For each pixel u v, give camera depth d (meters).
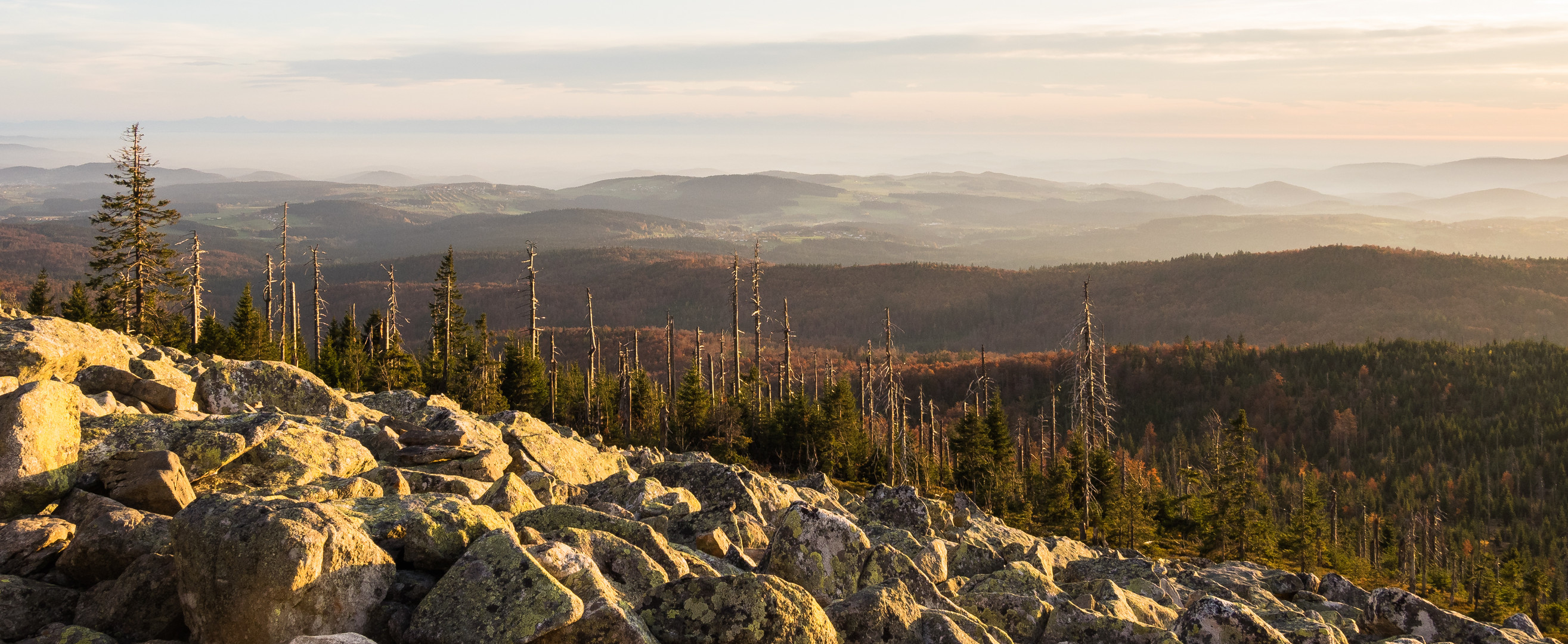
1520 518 143.38
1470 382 197.75
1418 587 95.25
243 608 8.10
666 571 11.86
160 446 13.38
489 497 14.76
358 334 97.31
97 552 9.58
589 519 12.66
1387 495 150.00
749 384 91.31
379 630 8.86
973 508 28.77
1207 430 169.00
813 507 13.38
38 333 17.41
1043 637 12.77
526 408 80.69
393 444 19.08
